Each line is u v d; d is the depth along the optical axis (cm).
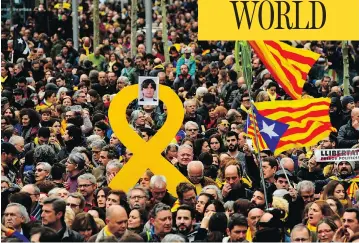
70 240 3028
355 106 5025
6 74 6000
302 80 3938
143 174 3672
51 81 6006
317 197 3681
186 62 6091
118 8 10506
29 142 4566
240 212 3272
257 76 6019
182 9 10225
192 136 4338
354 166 3766
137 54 6888
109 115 3712
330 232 2995
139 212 3188
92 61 6994
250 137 3838
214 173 3884
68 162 3750
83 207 3288
